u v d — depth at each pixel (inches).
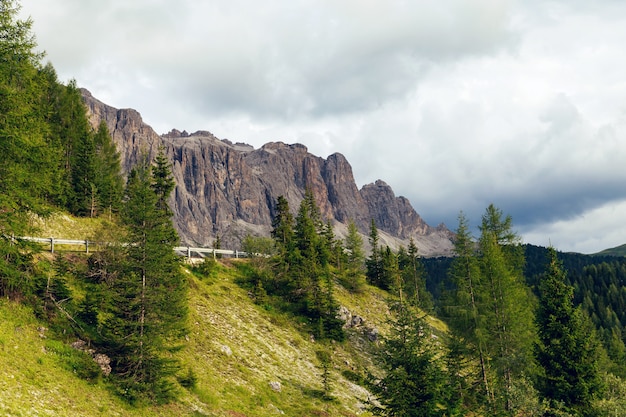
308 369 1622.8
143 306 928.3
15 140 844.0
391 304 1048.2
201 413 999.6
